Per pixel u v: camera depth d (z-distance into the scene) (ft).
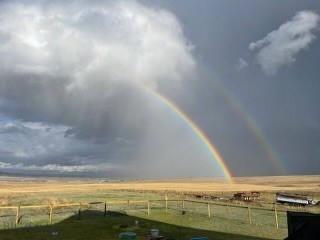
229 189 284.20
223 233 76.33
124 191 220.02
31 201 122.62
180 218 94.02
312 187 331.77
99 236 68.08
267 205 145.89
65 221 84.43
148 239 66.95
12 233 68.03
